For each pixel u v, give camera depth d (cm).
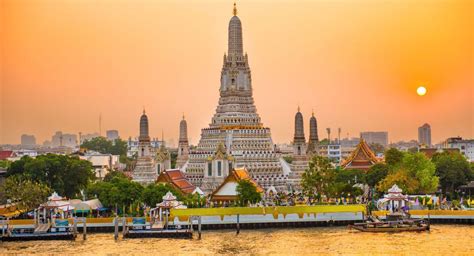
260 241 19312
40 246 18738
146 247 18462
